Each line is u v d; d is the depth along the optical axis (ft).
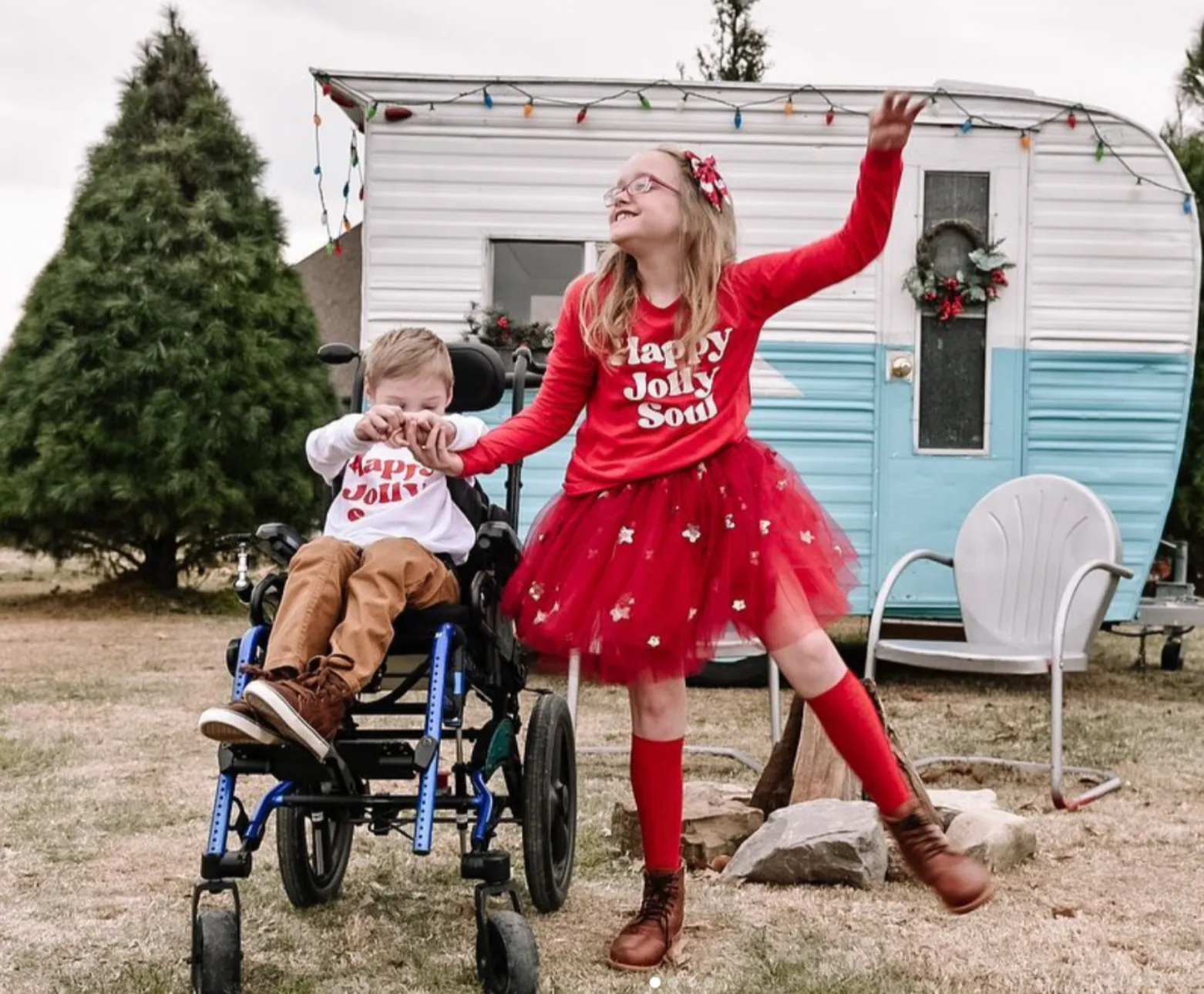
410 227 24.95
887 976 9.57
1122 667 28.60
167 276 35.04
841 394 25.09
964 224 25.05
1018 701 23.31
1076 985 9.44
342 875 11.68
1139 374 25.26
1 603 36.06
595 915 11.00
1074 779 16.83
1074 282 25.17
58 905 11.25
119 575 37.96
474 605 9.39
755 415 24.99
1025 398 25.16
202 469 34.53
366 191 24.95
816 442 25.08
